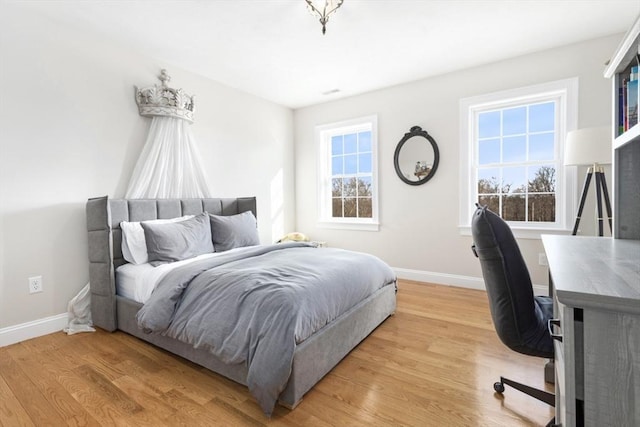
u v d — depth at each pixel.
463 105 3.40
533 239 3.07
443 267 3.61
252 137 4.13
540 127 3.11
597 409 0.67
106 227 2.38
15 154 2.23
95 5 2.23
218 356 1.64
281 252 2.63
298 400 1.54
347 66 3.29
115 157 2.76
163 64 3.13
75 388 1.68
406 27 2.55
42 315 2.35
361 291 2.17
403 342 2.21
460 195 3.46
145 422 1.42
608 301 0.63
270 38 2.71
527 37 2.72
